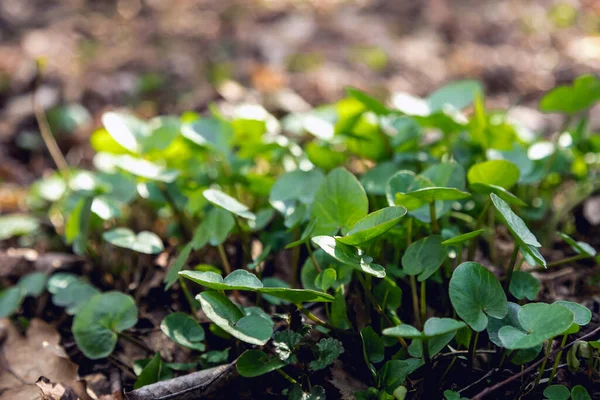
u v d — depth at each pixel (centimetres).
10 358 86
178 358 86
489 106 132
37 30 189
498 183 84
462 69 155
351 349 83
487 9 199
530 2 205
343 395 81
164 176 89
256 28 188
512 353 80
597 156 96
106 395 84
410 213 83
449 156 92
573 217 95
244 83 147
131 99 144
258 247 92
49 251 97
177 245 93
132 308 84
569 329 77
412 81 150
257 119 93
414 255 81
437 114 89
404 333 76
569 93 91
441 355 81
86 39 186
